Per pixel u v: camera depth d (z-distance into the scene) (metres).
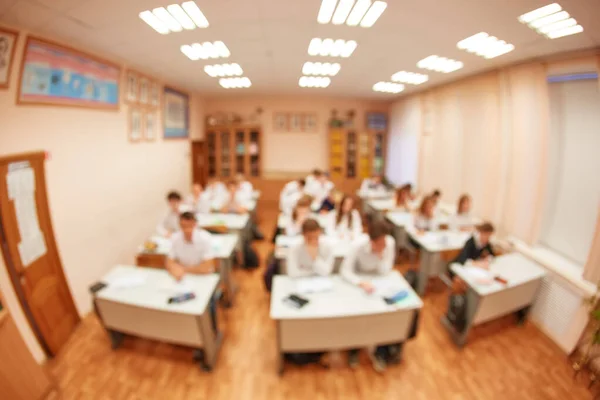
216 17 2.51
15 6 2.22
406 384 2.72
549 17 2.28
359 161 8.64
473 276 3.17
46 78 2.98
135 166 4.88
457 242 4.09
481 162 4.83
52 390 2.52
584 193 3.34
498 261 3.61
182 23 2.64
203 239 3.19
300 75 5.10
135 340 3.23
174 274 2.95
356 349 2.87
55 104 3.12
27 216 2.79
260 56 3.81
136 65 4.42
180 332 2.70
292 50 3.51
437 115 6.07
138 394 2.59
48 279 3.02
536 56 3.35
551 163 3.72
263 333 3.35
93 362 2.93
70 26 2.70
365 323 2.63
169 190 6.38
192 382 2.71
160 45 3.33
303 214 4.08
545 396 2.62
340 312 2.48
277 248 3.65
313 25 2.68
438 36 2.86
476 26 2.55
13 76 2.63
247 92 7.50
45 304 2.95
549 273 3.36
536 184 3.66
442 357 3.06
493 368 2.92
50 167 3.09
